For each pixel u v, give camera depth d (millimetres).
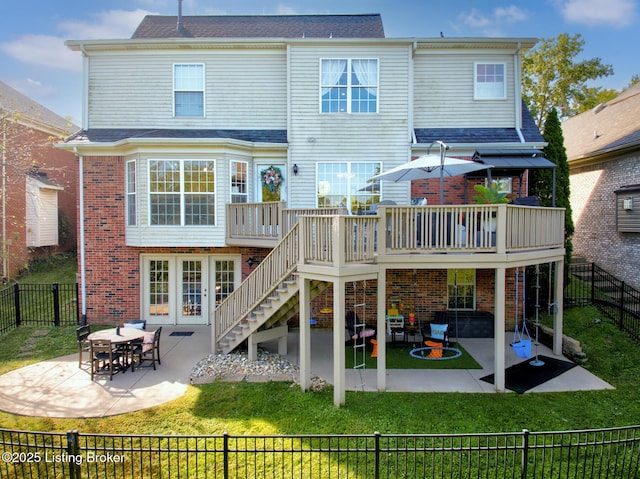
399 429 6469
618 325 11391
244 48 13234
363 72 12766
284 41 12742
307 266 7703
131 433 6344
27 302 14508
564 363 9539
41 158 19578
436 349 10320
